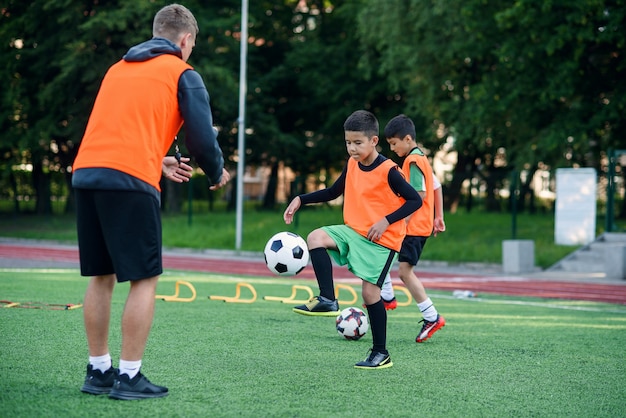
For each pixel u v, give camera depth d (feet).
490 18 73.26
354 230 17.66
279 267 20.84
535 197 77.61
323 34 132.77
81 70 101.24
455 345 21.26
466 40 77.20
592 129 71.56
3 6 106.32
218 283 42.16
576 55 67.51
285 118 134.41
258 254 79.71
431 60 84.38
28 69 108.06
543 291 45.42
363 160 17.74
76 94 106.52
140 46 13.93
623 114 71.41
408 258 21.85
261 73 131.64
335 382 15.66
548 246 71.56
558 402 14.55
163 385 14.84
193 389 14.57
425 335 21.66
